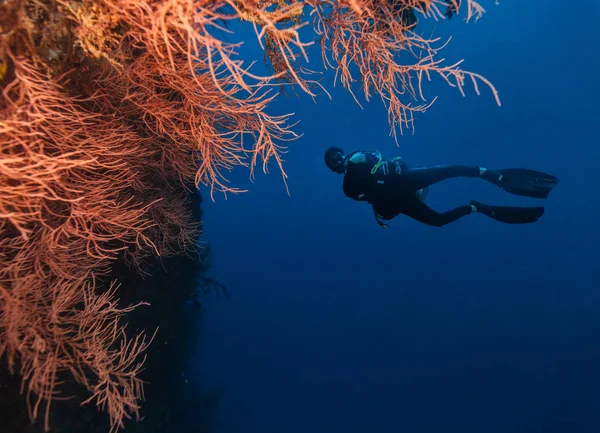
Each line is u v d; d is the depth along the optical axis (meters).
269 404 14.52
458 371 15.80
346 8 2.32
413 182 4.31
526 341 15.86
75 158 2.34
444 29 15.79
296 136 2.55
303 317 17.39
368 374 16.03
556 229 16.28
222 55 1.48
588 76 15.71
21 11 1.75
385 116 16.72
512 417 14.43
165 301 5.36
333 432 14.32
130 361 2.36
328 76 15.97
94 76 2.43
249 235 17.72
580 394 14.49
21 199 2.05
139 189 3.40
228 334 15.50
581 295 15.72
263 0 1.93
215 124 2.91
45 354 2.20
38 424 2.91
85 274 2.48
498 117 16.25
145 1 1.62
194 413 7.35
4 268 2.12
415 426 14.83
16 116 1.82
